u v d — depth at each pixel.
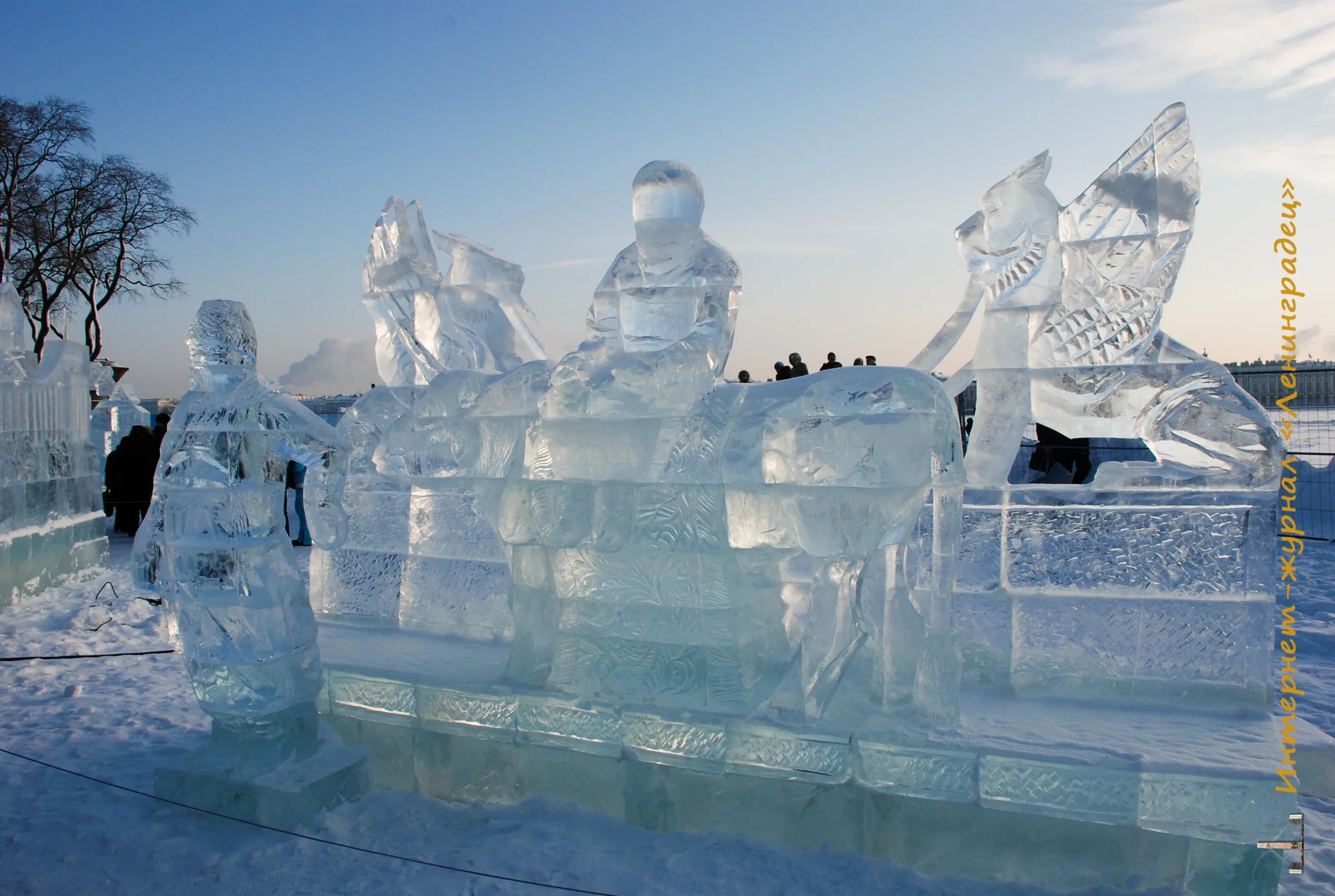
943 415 3.24
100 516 10.41
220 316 3.81
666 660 3.62
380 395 4.85
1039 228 3.78
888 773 3.20
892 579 3.58
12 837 3.67
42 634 7.38
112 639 7.27
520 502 3.82
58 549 9.34
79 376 10.09
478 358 4.73
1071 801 2.99
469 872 3.27
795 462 3.33
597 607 3.78
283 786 3.67
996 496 3.86
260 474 3.78
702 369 3.61
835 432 3.23
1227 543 3.56
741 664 3.55
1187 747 3.10
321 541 3.96
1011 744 3.12
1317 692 5.36
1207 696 3.56
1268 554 3.52
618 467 3.66
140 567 3.87
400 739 4.13
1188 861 3.04
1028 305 3.86
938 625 3.38
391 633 4.77
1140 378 3.70
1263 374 11.01
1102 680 3.68
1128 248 3.69
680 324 3.79
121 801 4.01
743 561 3.69
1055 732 3.26
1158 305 3.67
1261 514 3.53
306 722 3.96
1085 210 3.79
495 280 4.80
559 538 3.67
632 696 3.66
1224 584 3.56
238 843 3.58
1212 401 3.60
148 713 5.37
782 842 3.46
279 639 3.78
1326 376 10.80
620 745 3.57
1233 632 3.54
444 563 4.77
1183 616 3.60
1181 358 3.77
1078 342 3.80
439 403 4.18
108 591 9.01
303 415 3.82
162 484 3.83
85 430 10.20
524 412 3.97
